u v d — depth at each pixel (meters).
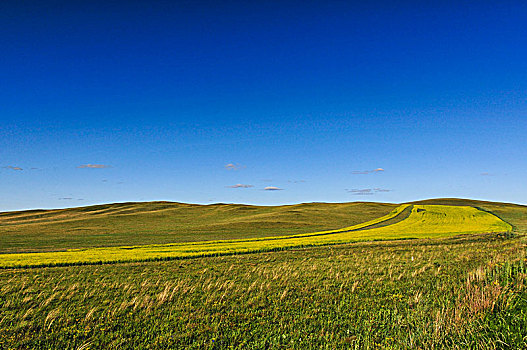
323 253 30.64
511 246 29.84
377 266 22.84
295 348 10.88
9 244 55.88
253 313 14.01
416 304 14.12
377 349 10.27
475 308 11.13
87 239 62.19
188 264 25.89
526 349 8.41
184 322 13.23
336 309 14.16
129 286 18.73
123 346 11.37
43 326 13.06
